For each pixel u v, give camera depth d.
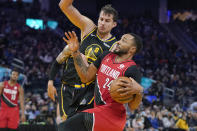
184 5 31.31
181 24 30.61
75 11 3.53
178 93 13.79
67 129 2.83
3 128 7.54
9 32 20.78
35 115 9.83
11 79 7.67
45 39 20.09
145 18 28.64
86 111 2.80
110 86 2.65
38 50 19.14
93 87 3.43
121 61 2.86
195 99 14.16
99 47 3.49
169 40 26.56
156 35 26.45
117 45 2.93
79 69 2.86
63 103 3.67
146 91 13.24
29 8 23.78
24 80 13.82
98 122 2.71
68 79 3.61
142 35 25.98
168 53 23.84
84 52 3.54
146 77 17.55
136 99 2.69
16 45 19.36
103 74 2.84
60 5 3.51
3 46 17.88
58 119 3.95
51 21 20.66
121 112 2.78
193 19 31.30
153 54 22.95
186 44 27.41
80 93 3.47
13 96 7.65
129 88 2.55
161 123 9.98
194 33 29.48
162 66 20.78
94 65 2.94
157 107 10.85
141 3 30.33
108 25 3.45
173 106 12.41
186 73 20.44
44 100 11.80
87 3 19.28
